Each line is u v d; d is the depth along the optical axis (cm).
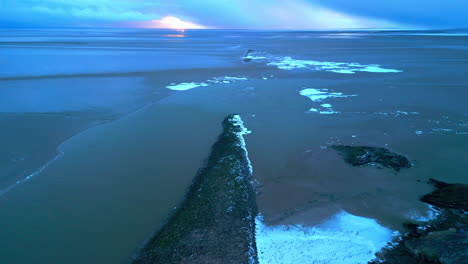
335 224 808
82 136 1386
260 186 993
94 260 725
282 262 689
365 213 848
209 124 1548
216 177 1028
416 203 879
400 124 1506
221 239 755
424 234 749
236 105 1844
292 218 835
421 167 1084
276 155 1198
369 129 1450
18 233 802
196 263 684
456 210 833
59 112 1698
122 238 788
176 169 1116
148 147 1288
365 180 1011
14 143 1304
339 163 1126
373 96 2031
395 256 691
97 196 957
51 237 791
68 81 2438
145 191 984
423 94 2070
